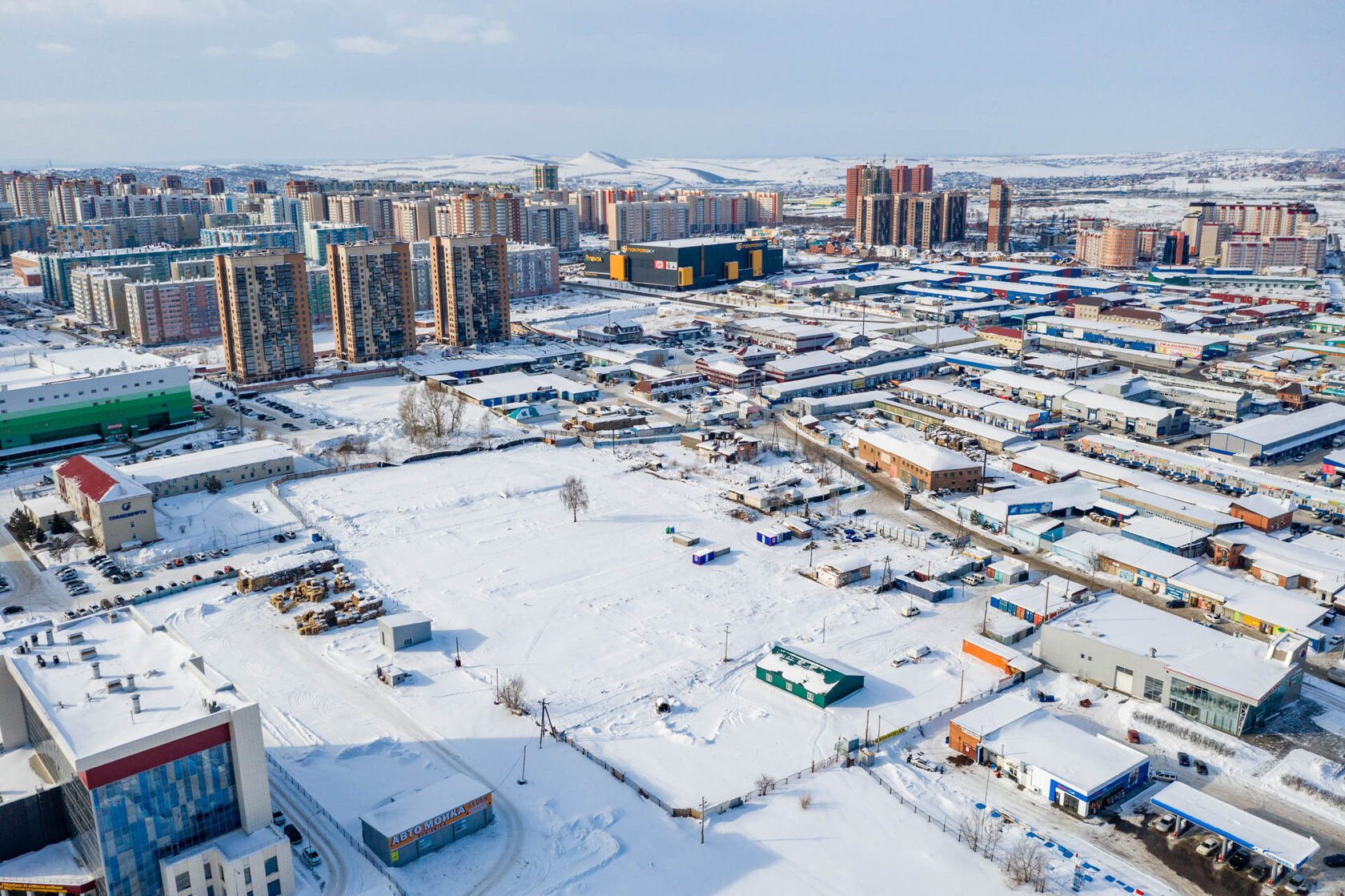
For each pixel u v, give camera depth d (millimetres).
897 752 130875
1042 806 119375
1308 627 156500
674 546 195875
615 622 164875
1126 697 143375
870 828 114750
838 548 195500
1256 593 167500
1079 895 103438
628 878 105875
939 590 173375
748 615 167625
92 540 192750
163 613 166125
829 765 127438
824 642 158750
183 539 195750
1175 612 167625
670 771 125938
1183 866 108438
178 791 99312
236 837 103312
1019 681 147875
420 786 121812
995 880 105938
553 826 114250
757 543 198125
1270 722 135625
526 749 129875
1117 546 188000
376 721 136250
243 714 100938
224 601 171375
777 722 137000
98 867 98000
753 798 120375
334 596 173125
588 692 144000
